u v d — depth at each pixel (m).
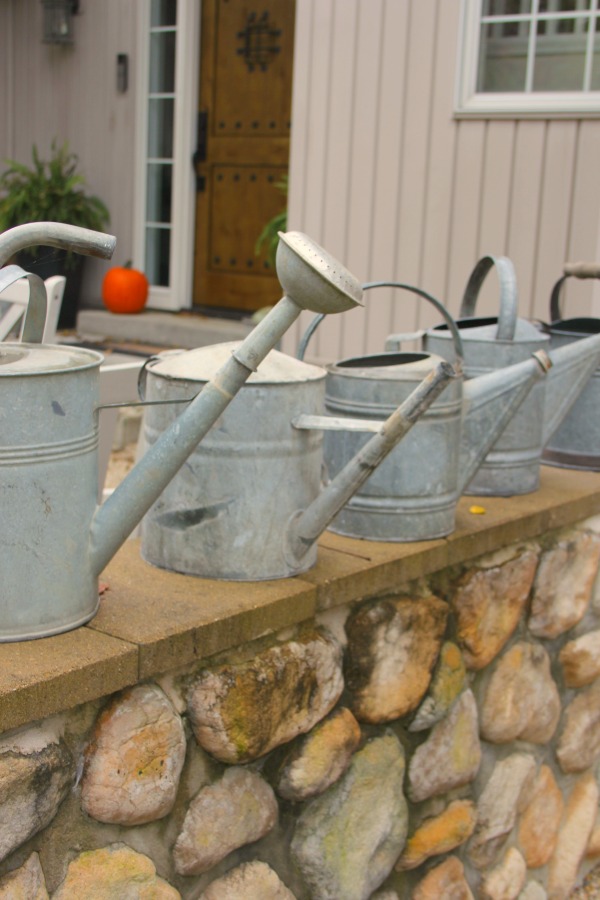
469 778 2.08
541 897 2.41
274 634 1.65
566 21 3.99
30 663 1.31
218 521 1.64
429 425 1.88
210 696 1.53
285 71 5.94
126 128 6.67
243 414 1.60
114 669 1.35
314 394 1.66
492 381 1.99
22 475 1.31
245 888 1.64
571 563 2.37
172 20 6.33
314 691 1.70
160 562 1.71
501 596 2.14
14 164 6.59
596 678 2.54
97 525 1.41
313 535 1.66
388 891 1.99
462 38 4.14
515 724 2.23
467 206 4.23
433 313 4.37
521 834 2.34
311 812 1.76
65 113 6.95
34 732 1.32
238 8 6.05
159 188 6.61
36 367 1.30
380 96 4.35
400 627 1.87
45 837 1.36
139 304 6.36
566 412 2.39
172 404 1.61
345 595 1.73
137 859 1.46
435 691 1.96
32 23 6.97
